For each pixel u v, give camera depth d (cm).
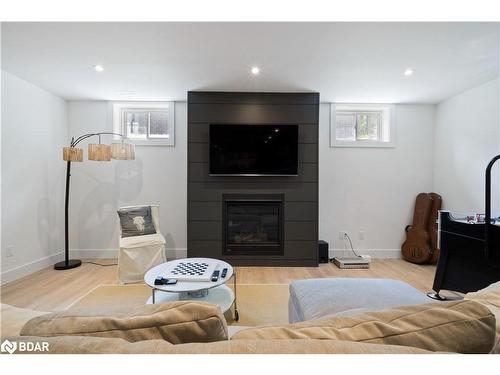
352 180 365
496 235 193
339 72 264
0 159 262
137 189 360
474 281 211
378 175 365
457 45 209
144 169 360
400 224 366
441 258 237
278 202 331
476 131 298
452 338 58
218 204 329
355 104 364
